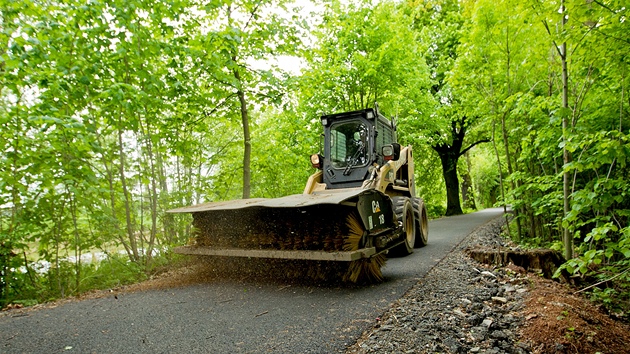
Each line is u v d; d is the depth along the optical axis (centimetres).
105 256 547
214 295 389
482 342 246
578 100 435
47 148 454
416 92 1309
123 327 295
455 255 571
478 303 322
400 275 450
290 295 375
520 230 767
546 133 496
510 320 284
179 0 525
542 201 573
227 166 841
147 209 620
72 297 429
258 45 686
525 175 623
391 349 231
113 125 530
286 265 452
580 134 387
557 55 512
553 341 242
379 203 454
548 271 453
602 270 414
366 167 595
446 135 1731
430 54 1527
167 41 583
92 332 285
